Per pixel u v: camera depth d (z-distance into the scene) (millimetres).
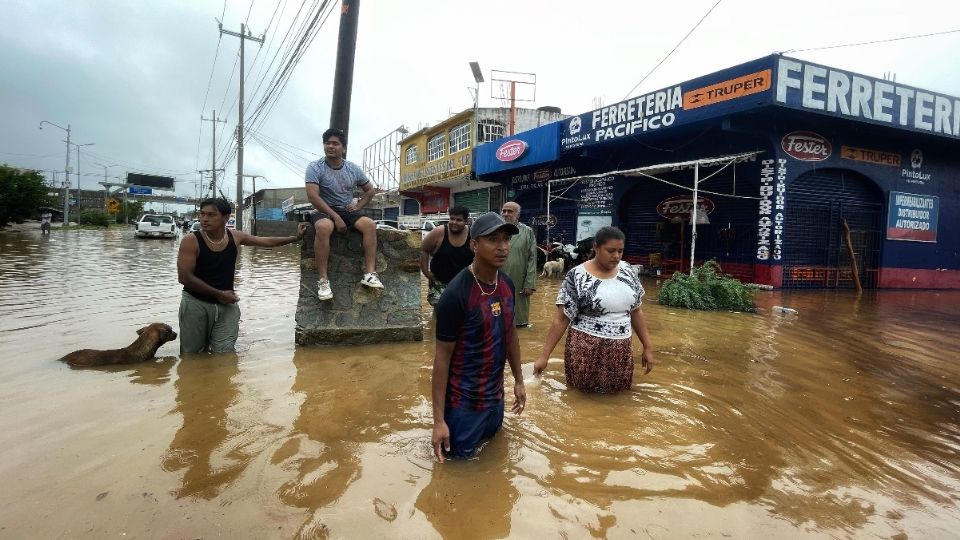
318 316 5570
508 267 6484
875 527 2344
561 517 2369
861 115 11820
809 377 4637
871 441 3283
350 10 8242
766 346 5828
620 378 4059
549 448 3086
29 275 10938
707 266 9141
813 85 11250
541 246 17031
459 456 2906
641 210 16266
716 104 12039
